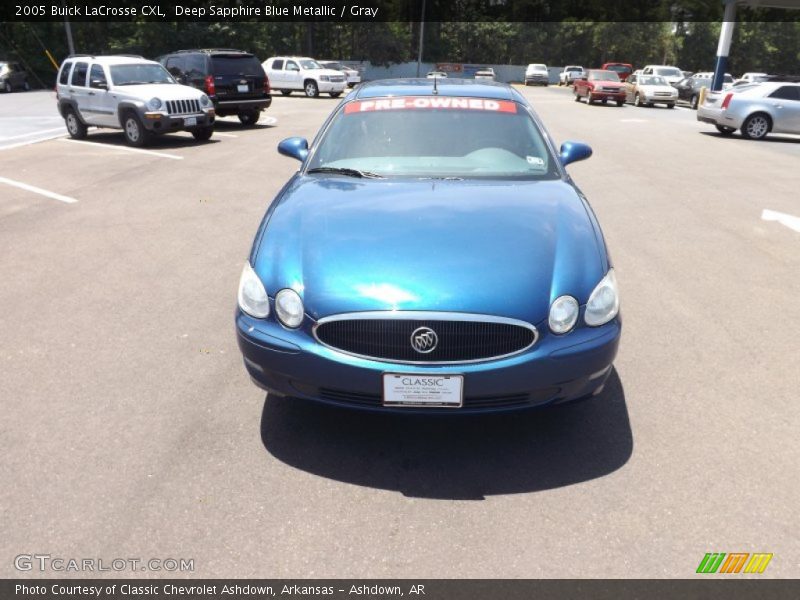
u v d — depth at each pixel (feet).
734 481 9.65
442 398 9.26
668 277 18.79
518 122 14.37
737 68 198.90
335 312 9.27
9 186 30.78
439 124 14.16
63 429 10.90
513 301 9.23
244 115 59.06
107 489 9.40
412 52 200.54
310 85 101.86
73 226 23.81
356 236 10.30
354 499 9.24
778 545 8.39
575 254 10.09
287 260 10.03
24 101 85.15
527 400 9.50
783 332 15.03
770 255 21.06
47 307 16.24
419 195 11.76
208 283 17.95
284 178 33.22
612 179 34.22
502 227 10.52
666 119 74.90
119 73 45.50
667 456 10.27
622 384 12.55
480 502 9.20
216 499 9.21
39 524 8.72
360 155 13.61
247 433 10.81
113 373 12.85
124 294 17.12
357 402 9.56
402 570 7.98
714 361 13.53
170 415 11.34
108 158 39.32
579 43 209.56
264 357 9.78
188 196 28.86
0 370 12.98
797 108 55.36
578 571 7.97
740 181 34.19
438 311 9.09
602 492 9.41
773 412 11.58
